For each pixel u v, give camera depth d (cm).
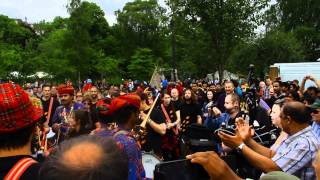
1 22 4812
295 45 4391
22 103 236
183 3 2606
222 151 433
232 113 727
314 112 525
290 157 382
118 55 6875
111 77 4884
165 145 888
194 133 540
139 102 425
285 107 404
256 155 363
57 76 3925
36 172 223
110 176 142
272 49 4222
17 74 3569
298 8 5572
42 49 4416
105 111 419
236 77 4169
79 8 4266
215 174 261
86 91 1080
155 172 292
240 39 2642
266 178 202
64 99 820
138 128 646
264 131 672
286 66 2609
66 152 143
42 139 732
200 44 2764
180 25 2639
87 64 4241
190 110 1007
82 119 593
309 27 5481
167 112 918
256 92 1442
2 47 3619
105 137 154
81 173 138
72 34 4209
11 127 231
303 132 397
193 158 266
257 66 4175
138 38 6938
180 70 4372
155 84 1923
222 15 2573
